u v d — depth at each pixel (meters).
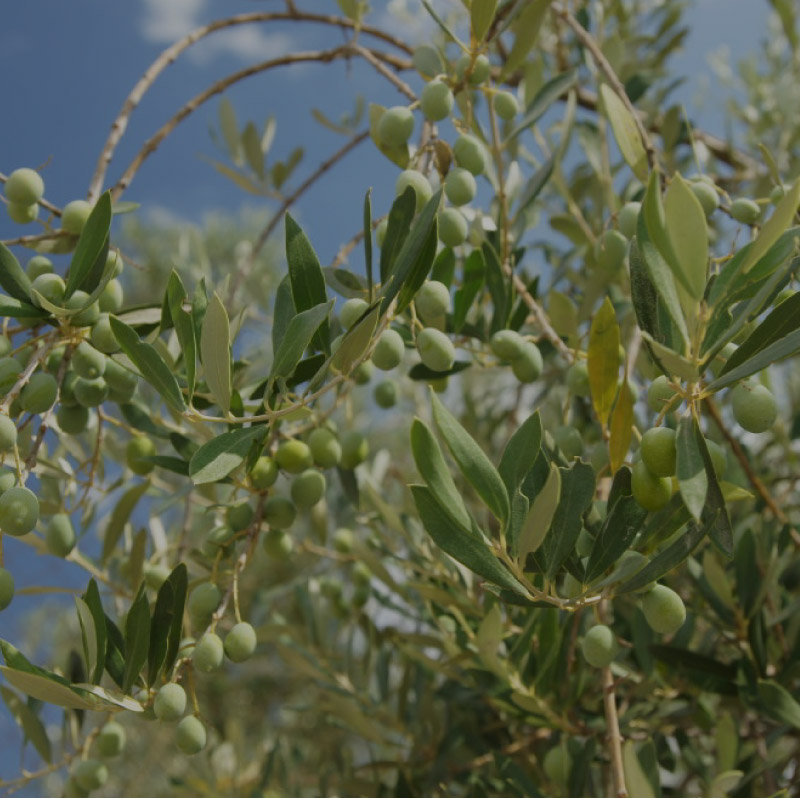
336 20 0.90
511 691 0.75
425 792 0.87
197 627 0.59
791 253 0.48
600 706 0.79
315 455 0.67
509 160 0.84
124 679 0.53
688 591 0.87
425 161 0.64
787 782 0.86
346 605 0.99
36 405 0.56
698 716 0.78
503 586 0.48
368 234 0.54
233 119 1.01
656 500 0.48
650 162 0.64
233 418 0.51
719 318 0.49
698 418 0.46
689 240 0.42
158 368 0.51
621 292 0.89
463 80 0.66
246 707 1.92
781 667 0.76
